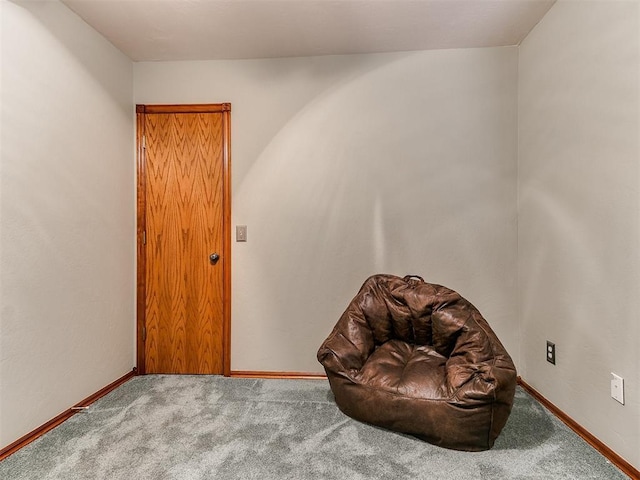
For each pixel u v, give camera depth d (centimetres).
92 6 194
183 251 257
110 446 166
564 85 188
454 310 192
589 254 169
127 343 248
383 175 248
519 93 238
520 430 178
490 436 159
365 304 215
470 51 242
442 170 245
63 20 192
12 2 164
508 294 242
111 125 233
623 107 147
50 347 184
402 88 246
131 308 253
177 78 255
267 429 181
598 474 145
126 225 248
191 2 191
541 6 196
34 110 175
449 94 244
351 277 251
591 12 166
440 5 194
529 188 225
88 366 211
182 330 257
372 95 247
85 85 210
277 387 235
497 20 209
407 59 245
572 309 182
